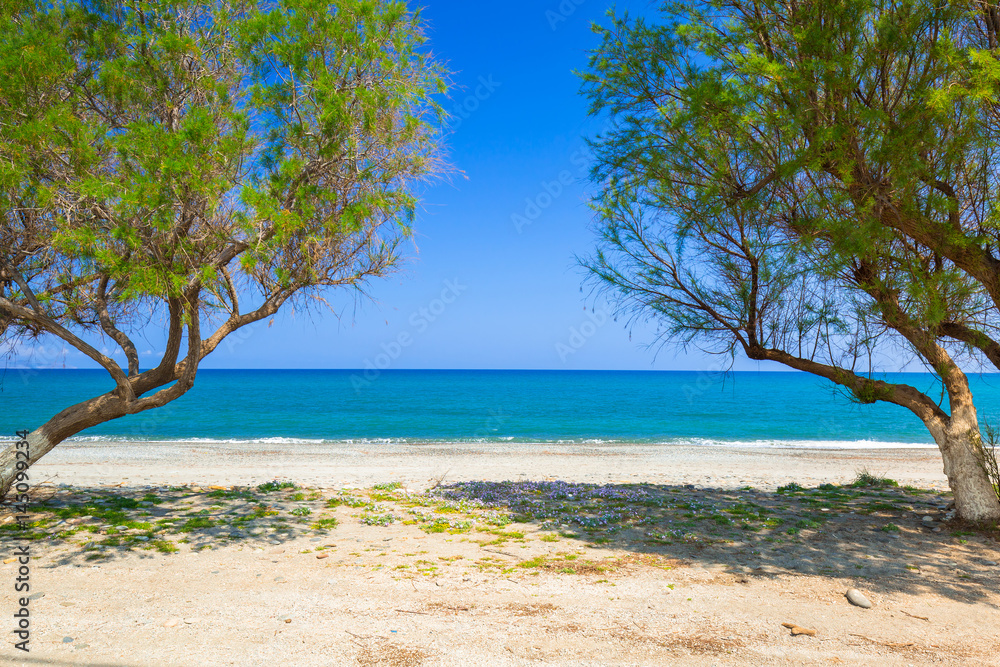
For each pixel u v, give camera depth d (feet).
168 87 22.34
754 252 25.68
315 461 58.90
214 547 22.41
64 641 13.78
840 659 13.55
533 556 22.00
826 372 27.48
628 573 19.92
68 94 21.59
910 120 19.69
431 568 20.34
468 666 13.01
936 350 25.72
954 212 21.54
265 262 23.99
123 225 19.79
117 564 19.92
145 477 46.19
